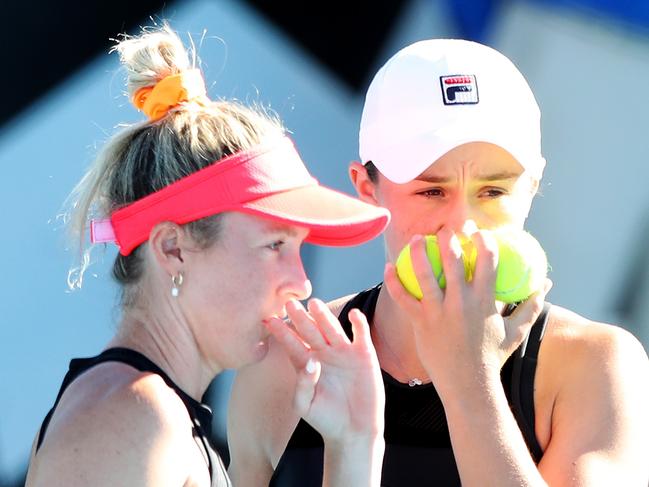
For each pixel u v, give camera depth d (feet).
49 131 58.75
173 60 31.55
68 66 58.95
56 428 27.35
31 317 58.49
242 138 30.45
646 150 62.13
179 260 29.60
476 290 32.07
